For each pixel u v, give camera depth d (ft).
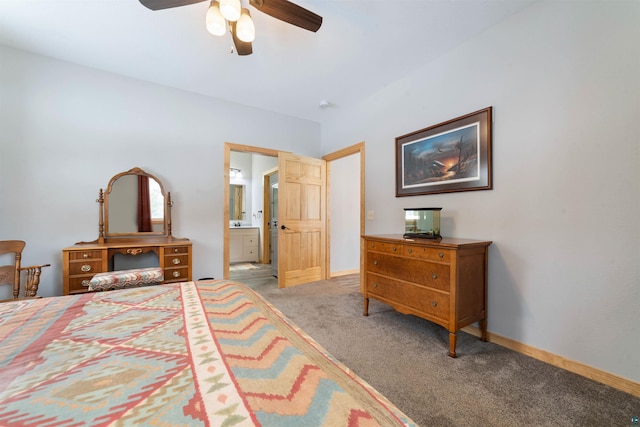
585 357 5.58
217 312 3.77
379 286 8.43
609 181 5.30
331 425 1.74
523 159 6.58
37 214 8.57
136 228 10.00
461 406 4.69
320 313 9.12
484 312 7.13
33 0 6.25
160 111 10.47
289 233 12.77
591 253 5.52
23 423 1.71
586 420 4.35
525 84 6.55
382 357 6.31
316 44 7.95
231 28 6.07
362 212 11.87
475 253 6.88
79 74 9.12
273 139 13.12
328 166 14.39
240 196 21.08
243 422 1.73
